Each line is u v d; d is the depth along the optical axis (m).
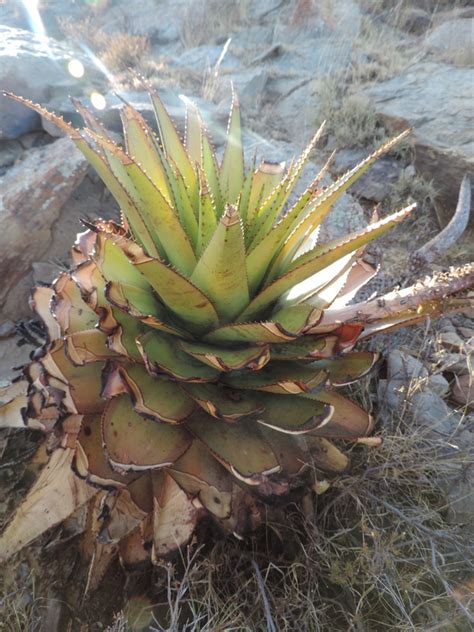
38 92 1.48
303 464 0.64
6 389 0.80
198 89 1.90
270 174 0.79
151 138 0.72
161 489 0.65
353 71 1.94
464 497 0.76
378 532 0.68
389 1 2.73
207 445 0.60
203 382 0.58
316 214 0.64
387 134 1.67
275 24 2.59
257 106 1.83
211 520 0.66
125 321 0.62
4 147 1.35
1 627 0.67
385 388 0.91
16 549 0.66
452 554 0.70
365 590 0.71
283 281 0.61
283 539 0.73
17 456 0.84
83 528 0.73
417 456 0.80
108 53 2.15
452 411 0.92
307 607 0.67
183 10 2.80
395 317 0.65
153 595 0.71
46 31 2.91
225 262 0.56
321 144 1.66
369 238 0.58
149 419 0.57
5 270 1.05
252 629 0.65
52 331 0.71
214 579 0.70
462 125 1.56
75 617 0.70
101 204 1.26
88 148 0.57
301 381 0.59
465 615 0.67
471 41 2.08
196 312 0.61
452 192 1.51
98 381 0.63
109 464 0.57
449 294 0.61
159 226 0.60
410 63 2.01
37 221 1.09
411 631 0.66
